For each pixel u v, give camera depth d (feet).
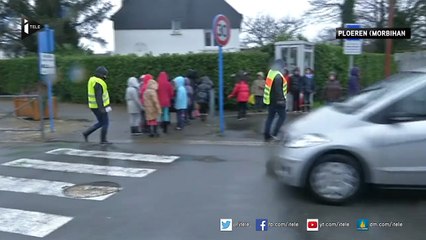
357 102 19.52
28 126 42.16
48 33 37.76
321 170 17.90
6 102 53.93
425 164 17.53
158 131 37.91
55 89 68.39
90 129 33.40
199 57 55.26
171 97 37.27
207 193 19.84
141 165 25.68
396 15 96.32
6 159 27.91
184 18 108.27
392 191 19.61
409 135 17.46
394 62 74.02
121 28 110.11
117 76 61.67
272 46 56.59
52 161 27.07
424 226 15.69
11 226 16.33
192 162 26.16
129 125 41.96
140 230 15.70
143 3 114.83
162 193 20.02
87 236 15.29
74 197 19.75
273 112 32.27
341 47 60.39
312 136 18.10
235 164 25.38
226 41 34.42
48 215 17.43
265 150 29.40
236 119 44.88
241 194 19.57
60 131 39.27
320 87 56.85
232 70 53.57
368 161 17.62
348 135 17.79
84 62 64.85
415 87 17.87
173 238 14.92
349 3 100.78
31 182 22.35
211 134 35.94
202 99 44.19
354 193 17.83
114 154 28.91
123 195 19.86
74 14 92.27
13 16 92.48
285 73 47.83
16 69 73.15
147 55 60.44
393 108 17.81
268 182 21.44
